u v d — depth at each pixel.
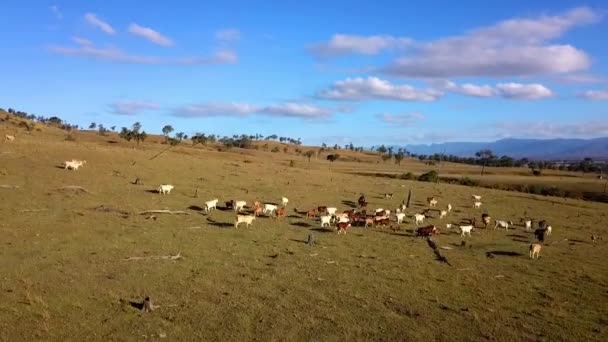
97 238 33.59
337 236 40.41
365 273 30.00
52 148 68.25
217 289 25.59
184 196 52.09
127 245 32.53
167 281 26.30
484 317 23.70
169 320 21.55
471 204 64.81
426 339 21.05
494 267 33.50
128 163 67.75
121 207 43.75
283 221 45.12
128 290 24.53
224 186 60.94
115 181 55.59
